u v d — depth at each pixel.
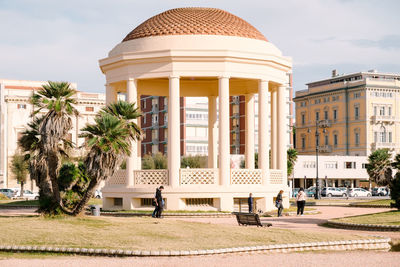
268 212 32.62
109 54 35.28
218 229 20.61
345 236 19.62
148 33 33.41
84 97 78.12
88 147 22.80
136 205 32.09
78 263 14.89
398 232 22.36
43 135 23.27
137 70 32.56
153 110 98.75
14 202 47.34
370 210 38.50
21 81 81.69
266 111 33.06
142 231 19.66
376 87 101.81
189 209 31.30
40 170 24.45
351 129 104.06
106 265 14.59
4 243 17.27
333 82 114.25
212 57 31.59
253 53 32.34
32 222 21.19
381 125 102.38
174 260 15.53
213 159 39.34
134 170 32.38
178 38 32.25
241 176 32.25
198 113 95.00
